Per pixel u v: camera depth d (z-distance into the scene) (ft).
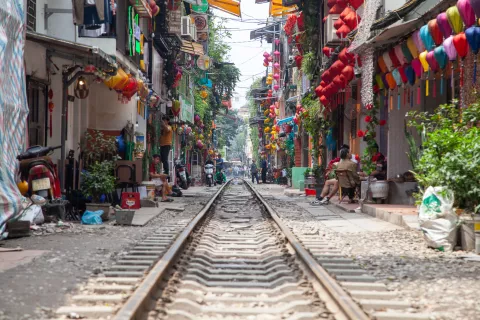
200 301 22.62
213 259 32.99
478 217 34.96
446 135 38.09
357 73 71.31
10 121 38.63
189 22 120.06
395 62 54.44
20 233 39.19
